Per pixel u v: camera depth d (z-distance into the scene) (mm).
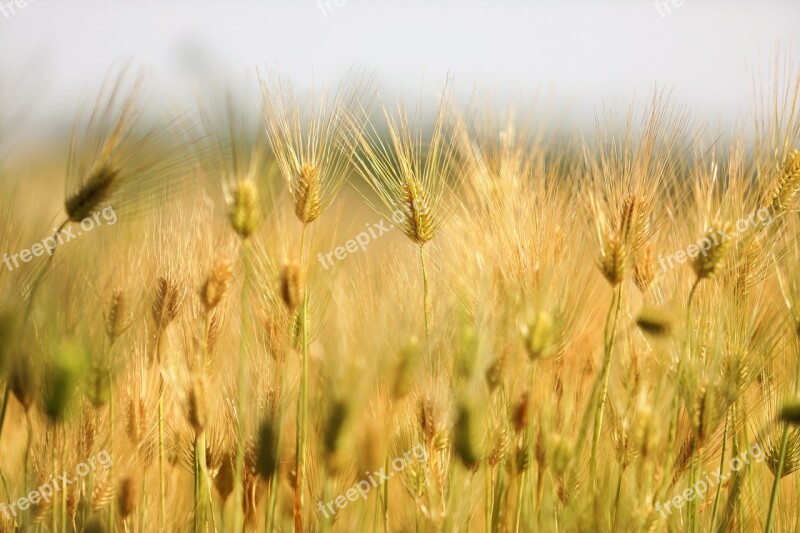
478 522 2061
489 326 1964
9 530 1964
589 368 2080
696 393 1977
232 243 2012
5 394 1948
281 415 1980
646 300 2047
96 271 2000
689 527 2012
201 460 1981
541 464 1987
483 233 2053
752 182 2062
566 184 2051
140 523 2014
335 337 1979
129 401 2014
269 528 1972
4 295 1938
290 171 2025
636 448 1986
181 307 2020
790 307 2027
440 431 1974
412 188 2045
